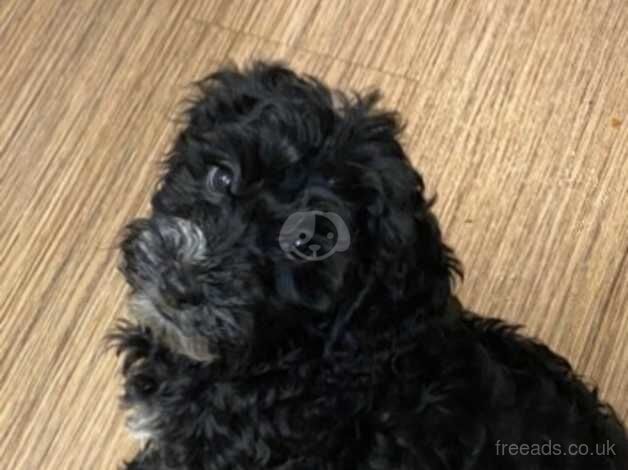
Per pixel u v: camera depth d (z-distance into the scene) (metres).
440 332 0.40
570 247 0.59
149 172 0.60
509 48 0.64
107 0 0.65
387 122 0.39
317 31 0.64
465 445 0.40
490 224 0.59
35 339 0.55
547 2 0.65
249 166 0.36
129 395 0.45
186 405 0.42
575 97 0.63
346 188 0.37
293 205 0.36
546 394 0.43
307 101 0.38
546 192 0.60
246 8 0.65
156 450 0.47
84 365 0.55
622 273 0.58
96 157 0.60
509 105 0.62
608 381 0.56
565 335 0.57
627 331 0.57
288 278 0.37
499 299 0.57
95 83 0.63
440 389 0.41
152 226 0.39
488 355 0.42
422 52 0.64
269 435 0.41
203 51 0.64
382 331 0.38
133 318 0.47
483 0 0.66
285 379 0.40
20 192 0.59
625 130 0.62
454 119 0.62
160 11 0.65
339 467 0.41
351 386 0.40
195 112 0.41
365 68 0.63
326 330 0.38
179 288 0.37
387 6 0.65
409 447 0.40
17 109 0.62
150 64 0.63
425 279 0.39
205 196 0.38
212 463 0.43
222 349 0.40
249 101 0.39
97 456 0.53
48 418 0.54
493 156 0.61
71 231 0.58
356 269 0.37
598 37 0.65
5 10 0.65
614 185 0.60
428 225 0.39
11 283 0.57
